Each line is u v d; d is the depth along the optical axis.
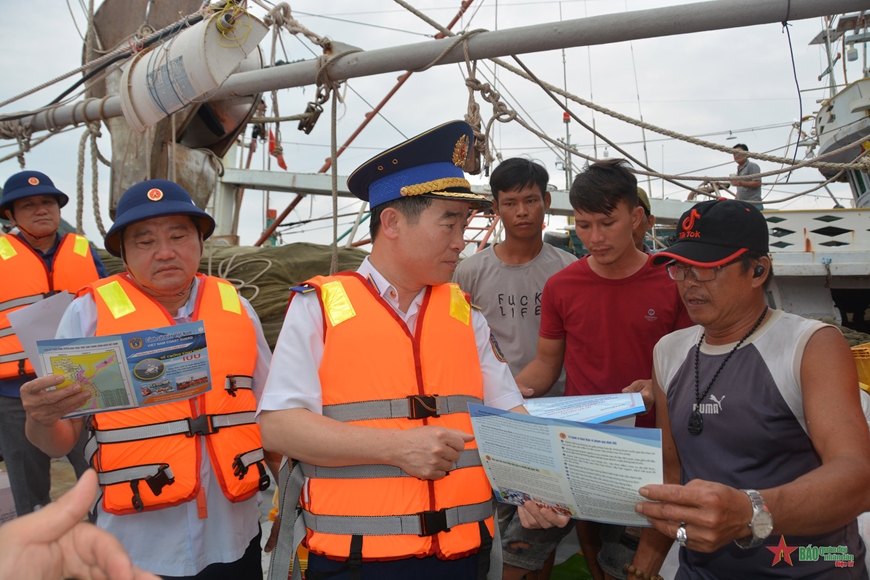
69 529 0.69
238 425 2.11
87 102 5.07
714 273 1.73
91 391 1.85
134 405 1.90
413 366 1.68
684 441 1.87
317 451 1.52
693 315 1.80
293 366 1.65
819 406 1.57
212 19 3.69
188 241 2.21
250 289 4.83
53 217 3.67
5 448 3.38
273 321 4.73
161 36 4.31
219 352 2.15
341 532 1.57
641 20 3.10
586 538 2.87
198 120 5.93
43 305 2.09
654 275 2.61
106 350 1.84
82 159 5.18
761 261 1.74
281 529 1.72
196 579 1.99
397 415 1.63
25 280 3.50
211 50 3.71
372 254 1.85
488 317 3.23
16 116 5.44
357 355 1.66
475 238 7.96
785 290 7.27
